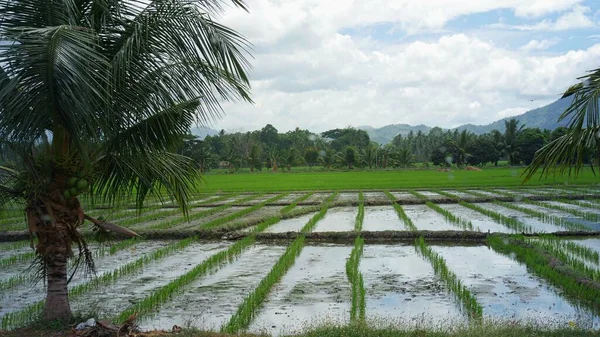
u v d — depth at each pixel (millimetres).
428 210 27625
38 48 6500
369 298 10812
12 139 7086
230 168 97562
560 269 12320
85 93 6668
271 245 17812
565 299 10602
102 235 8922
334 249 16953
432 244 17547
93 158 8211
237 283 12352
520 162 96500
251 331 8672
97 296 11305
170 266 14461
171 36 7934
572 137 8273
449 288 11547
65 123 7160
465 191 38531
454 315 9562
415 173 76625
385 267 13914
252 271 13633
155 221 24344
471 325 8109
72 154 7984
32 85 6695
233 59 8023
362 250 16484
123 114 7977
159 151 8766
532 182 46188
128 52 7688
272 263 14648
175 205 31234
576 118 7941
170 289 11336
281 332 8555
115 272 13047
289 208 29234
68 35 6746
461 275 12852
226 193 41969
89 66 6844
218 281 12555
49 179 7984
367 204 31328
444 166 97812
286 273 13336
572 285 11102
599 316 9406
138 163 8891
